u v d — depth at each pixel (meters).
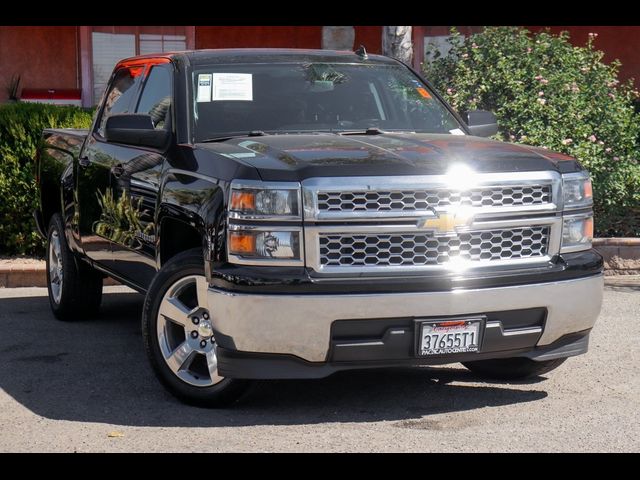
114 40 18.16
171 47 18.34
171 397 6.30
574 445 5.43
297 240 5.50
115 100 7.86
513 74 11.07
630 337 7.87
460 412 6.02
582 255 6.06
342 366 5.61
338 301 5.45
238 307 5.48
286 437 5.53
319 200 5.50
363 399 6.29
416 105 7.27
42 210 8.95
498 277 5.68
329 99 7.01
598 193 10.69
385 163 5.63
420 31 17.77
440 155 5.84
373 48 18.12
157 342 6.09
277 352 5.52
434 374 6.89
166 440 5.48
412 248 5.60
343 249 5.54
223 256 5.61
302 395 6.36
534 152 6.16
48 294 9.63
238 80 6.91
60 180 8.36
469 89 11.17
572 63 11.41
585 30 16.34
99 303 8.58
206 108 6.72
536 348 5.97
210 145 6.30
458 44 11.70
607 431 5.68
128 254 7.09
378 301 5.48
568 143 10.58
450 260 5.66
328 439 5.50
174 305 6.03
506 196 5.80
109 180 7.33
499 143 6.39
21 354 7.48
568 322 5.96
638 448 5.39
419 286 5.54
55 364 7.17
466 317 5.64
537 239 5.92
